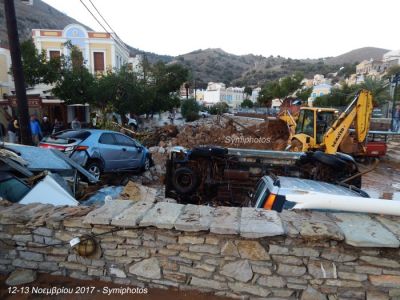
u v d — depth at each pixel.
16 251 3.38
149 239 3.07
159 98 25.36
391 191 10.52
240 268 2.89
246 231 2.79
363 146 13.61
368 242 2.63
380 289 2.72
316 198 3.59
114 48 31.69
